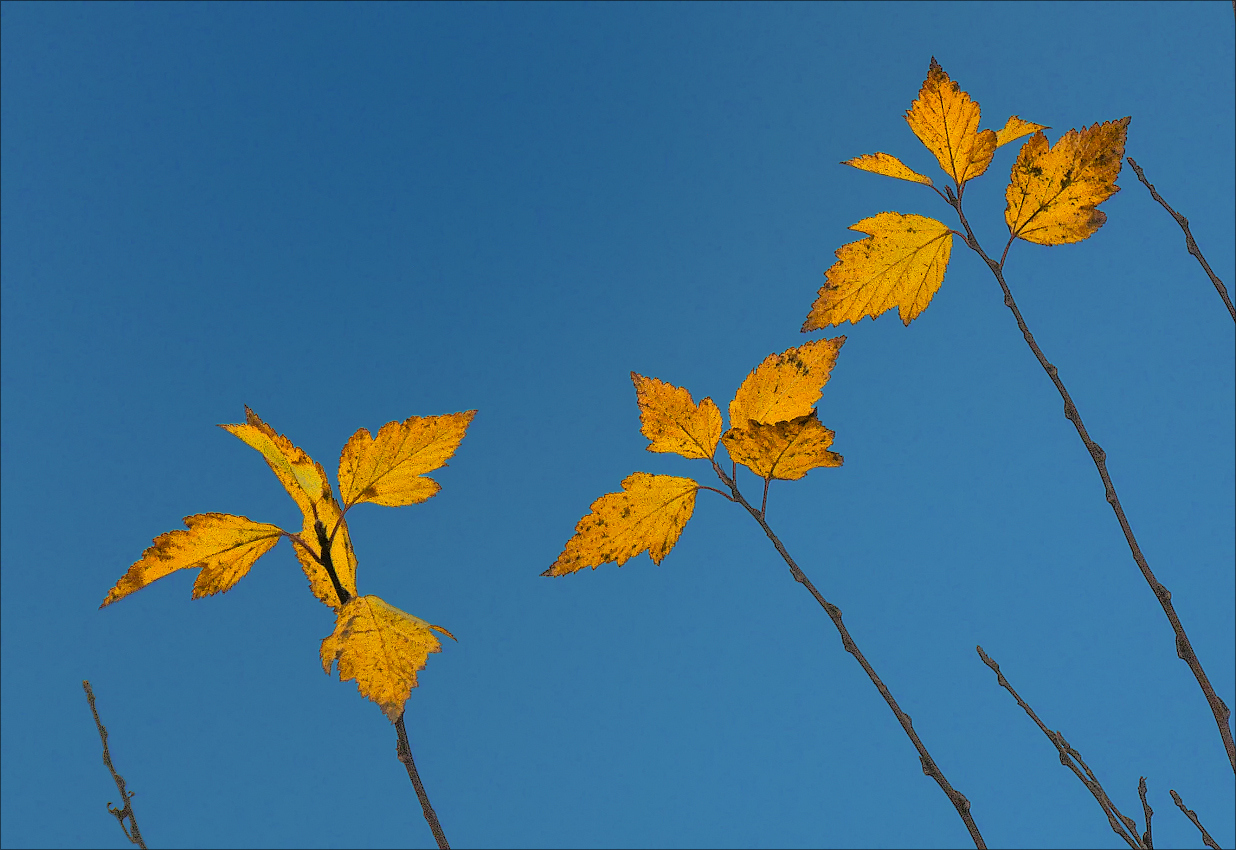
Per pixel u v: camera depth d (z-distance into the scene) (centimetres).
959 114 63
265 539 61
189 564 60
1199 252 61
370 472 62
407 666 58
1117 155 62
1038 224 63
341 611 60
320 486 62
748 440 64
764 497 64
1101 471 59
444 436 62
